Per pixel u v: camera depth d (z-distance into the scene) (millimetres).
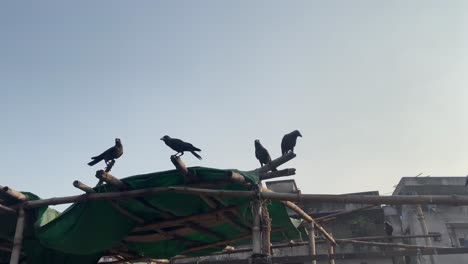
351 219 10516
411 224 13234
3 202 4926
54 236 4918
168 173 4613
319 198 4340
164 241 6113
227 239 6195
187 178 4539
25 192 4992
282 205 5473
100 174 4316
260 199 4469
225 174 4309
